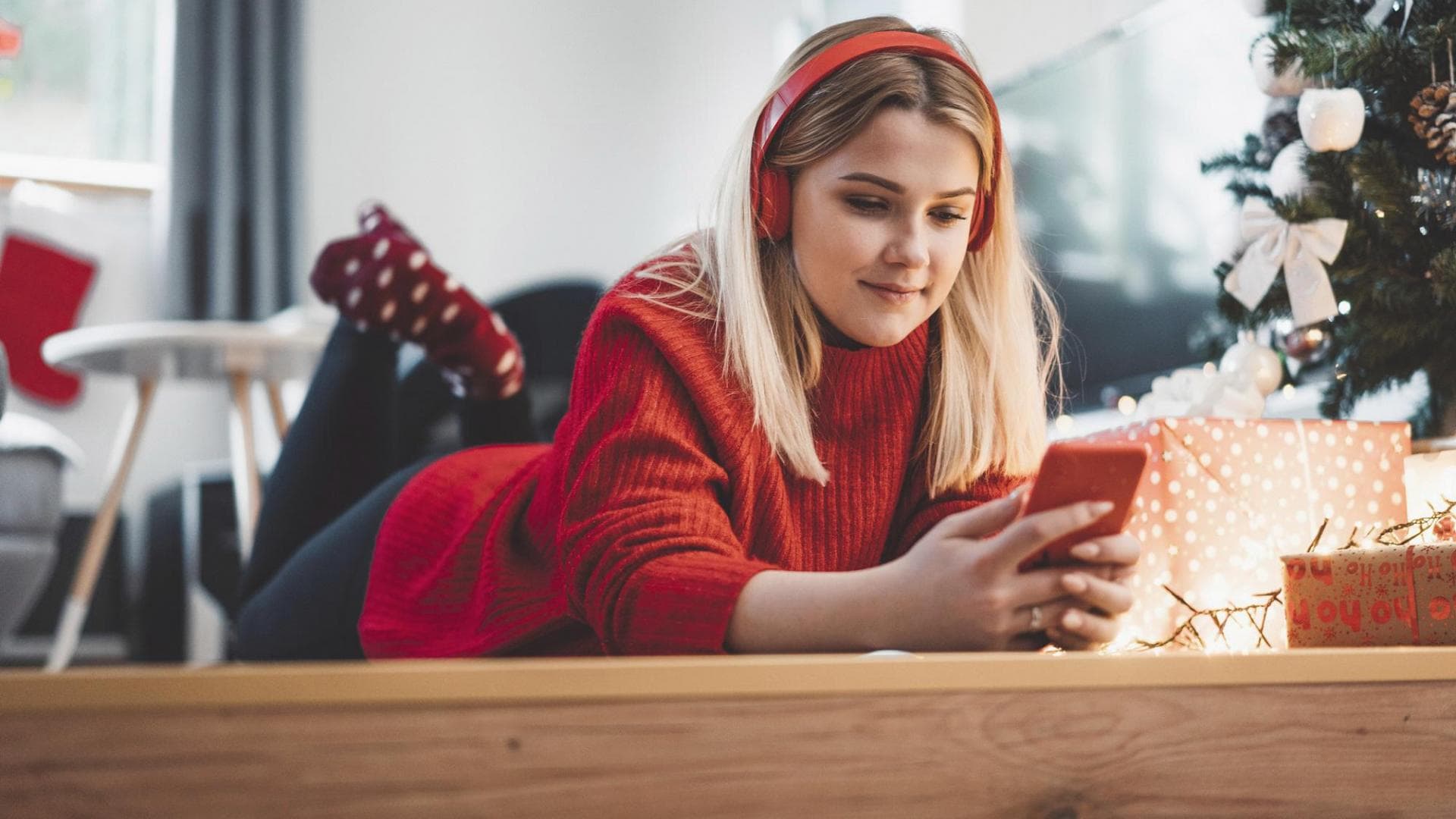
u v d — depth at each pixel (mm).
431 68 4418
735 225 907
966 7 3078
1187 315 2232
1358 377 1314
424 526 1305
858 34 918
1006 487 1025
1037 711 576
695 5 4336
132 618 3811
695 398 881
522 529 1097
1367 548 919
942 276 859
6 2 4086
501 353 1635
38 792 444
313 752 469
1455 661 666
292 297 4039
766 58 4043
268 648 1506
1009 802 564
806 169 866
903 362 981
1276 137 1355
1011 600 645
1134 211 2387
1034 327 1048
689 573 731
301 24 4129
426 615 1211
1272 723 624
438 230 4379
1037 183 2705
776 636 692
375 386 1588
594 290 3412
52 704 448
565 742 500
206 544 3176
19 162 3996
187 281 3959
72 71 4137
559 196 4508
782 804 527
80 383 3928
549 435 3250
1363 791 637
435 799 481
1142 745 595
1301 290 1238
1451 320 1226
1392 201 1203
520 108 4500
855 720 543
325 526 1593
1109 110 2471
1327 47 1229
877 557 1001
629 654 749
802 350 935
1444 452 1044
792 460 919
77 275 3951
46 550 2404
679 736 515
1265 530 997
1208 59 2182
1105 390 2461
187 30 4004
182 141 3980
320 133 4270
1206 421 992
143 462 3963
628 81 4535
